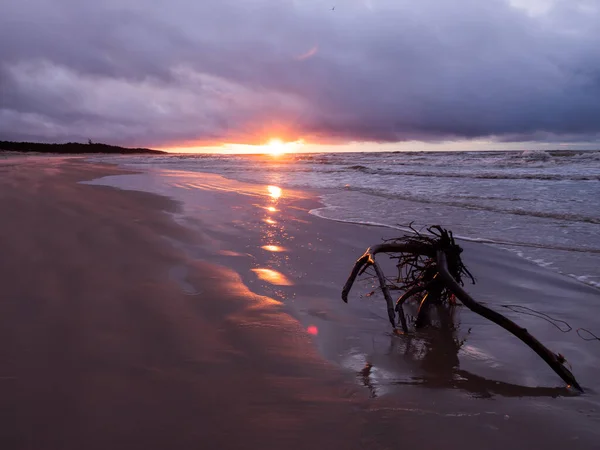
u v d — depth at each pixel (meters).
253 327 3.22
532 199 10.30
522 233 6.72
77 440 1.94
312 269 4.80
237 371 2.59
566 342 3.14
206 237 6.21
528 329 3.37
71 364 2.60
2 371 2.50
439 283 3.42
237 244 5.85
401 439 2.01
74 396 2.27
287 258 5.21
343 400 2.33
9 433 1.97
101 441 1.93
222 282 4.20
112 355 2.72
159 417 2.12
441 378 2.60
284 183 15.87
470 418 2.19
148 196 10.79
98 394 2.30
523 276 4.70
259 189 13.41
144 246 5.51
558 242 6.11
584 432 2.08
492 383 2.55
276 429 2.06
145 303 3.60
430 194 11.72
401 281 4.15
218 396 2.32
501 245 6.04
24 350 2.75
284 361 2.73
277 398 2.32
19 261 4.66
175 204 9.47
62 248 5.25
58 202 8.98
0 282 3.98
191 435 2.00
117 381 2.43
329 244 5.98
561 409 2.28
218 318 3.36
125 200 9.80
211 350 2.84
